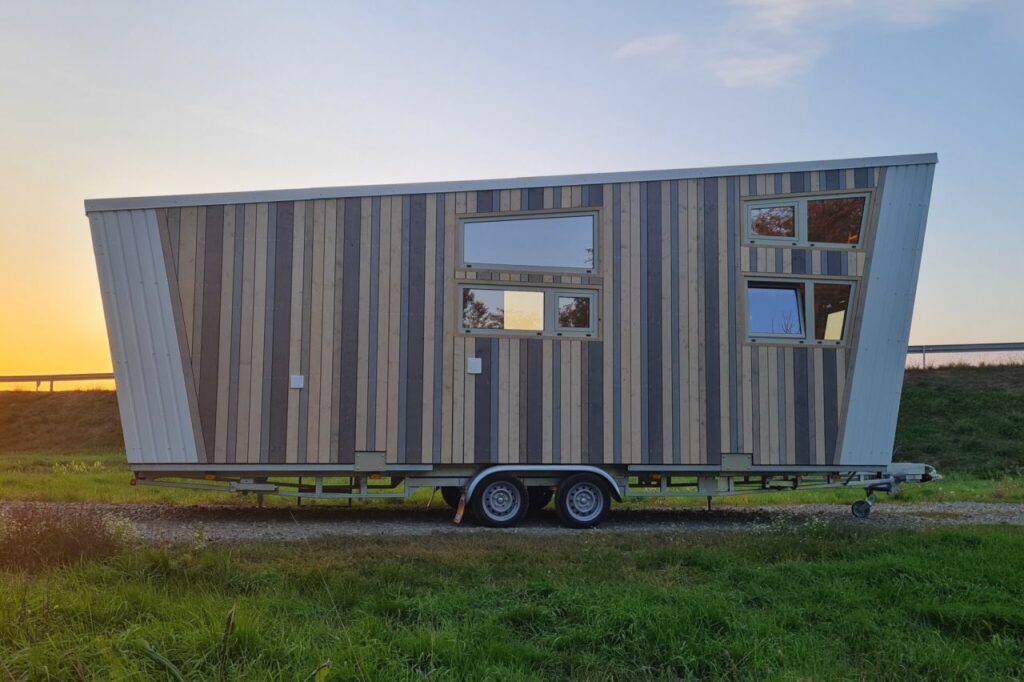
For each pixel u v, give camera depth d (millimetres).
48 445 24875
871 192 10703
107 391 28734
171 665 3760
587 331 10312
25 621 4551
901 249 10688
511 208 10266
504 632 4926
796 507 12547
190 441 9719
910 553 7227
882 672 4672
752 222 10609
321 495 10039
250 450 9742
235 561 6320
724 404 10375
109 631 4613
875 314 10633
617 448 10195
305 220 10023
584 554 7164
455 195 10227
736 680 4488
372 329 9992
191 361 9766
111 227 9773
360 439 9867
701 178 10570
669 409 10297
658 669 4641
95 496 11945
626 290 10367
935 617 5484
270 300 9906
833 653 4859
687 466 10273
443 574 6320
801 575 6449
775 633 5070
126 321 9766
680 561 6938
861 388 10578
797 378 10516
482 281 10188
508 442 10062
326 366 9906
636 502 13250
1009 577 6254
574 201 10367
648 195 10484
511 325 10203
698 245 10484
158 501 11828
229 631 3947
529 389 10156
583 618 5223
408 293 10078
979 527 8781
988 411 22484
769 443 10398
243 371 9812
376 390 9945
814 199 10672
